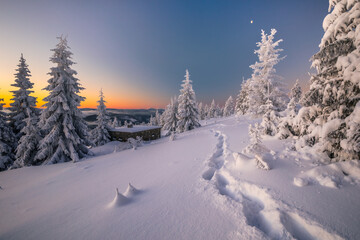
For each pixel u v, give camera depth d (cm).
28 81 2361
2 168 1878
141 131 3738
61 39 1816
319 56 596
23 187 940
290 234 283
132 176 812
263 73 2017
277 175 492
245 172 560
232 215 363
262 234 289
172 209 424
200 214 386
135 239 329
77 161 1662
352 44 509
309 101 629
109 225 390
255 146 692
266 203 393
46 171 1341
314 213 312
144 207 455
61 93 1775
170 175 717
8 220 523
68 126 1783
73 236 369
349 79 466
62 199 647
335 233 262
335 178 402
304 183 412
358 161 424
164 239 320
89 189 716
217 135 1702
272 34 1906
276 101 1838
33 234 403
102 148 2938
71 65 1906
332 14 608
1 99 1998
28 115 2288
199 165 785
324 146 531
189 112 3450
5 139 1991
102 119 3506
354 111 441
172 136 2231
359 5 505
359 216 287
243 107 3653
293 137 835
